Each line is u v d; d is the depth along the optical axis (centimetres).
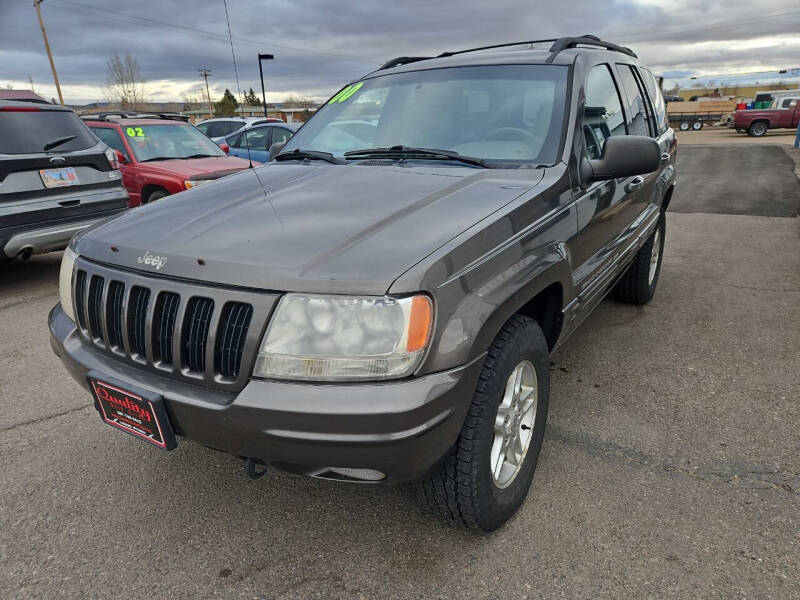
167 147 780
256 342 170
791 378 337
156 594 195
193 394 179
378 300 164
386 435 162
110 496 247
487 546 213
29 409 323
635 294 449
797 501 231
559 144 257
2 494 249
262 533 223
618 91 340
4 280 597
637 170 252
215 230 201
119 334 203
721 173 1427
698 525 220
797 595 187
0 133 498
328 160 288
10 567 208
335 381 166
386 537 219
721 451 267
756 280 535
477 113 282
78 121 568
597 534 217
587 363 363
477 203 214
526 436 228
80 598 194
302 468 177
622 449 271
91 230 233
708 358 367
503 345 197
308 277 168
